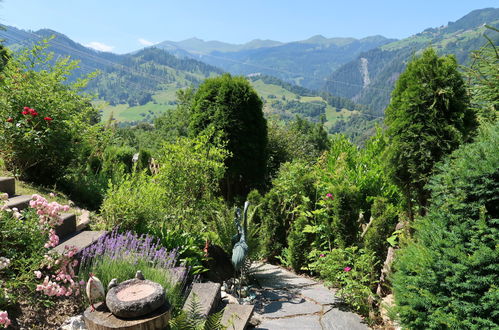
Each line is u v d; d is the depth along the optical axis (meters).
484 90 6.10
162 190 6.14
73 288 3.47
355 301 4.82
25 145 5.98
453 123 5.04
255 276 6.11
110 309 2.74
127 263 3.84
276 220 7.13
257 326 4.37
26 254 3.52
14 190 5.18
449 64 5.13
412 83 5.24
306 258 6.49
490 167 2.90
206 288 4.47
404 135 5.20
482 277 2.73
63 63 7.59
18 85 6.40
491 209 2.98
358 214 6.31
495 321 2.73
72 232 4.84
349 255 5.31
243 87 10.41
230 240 5.95
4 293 2.94
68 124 6.61
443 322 2.85
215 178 7.12
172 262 4.65
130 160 12.41
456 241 2.97
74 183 6.96
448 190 3.24
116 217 5.30
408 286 3.17
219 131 9.52
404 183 5.51
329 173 7.81
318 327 4.36
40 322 3.09
